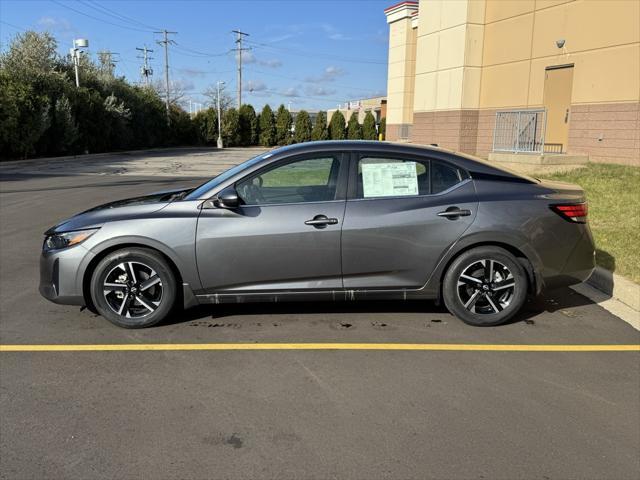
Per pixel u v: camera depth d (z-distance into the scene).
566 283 5.01
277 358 4.32
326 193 4.85
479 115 19.91
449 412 3.51
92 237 4.74
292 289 4.83
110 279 4.83
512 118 16.41
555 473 2.89
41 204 12.51
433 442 3.17
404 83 30.97
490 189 4.89
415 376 4.01
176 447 3.11
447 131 20.56
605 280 6.02
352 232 4.74
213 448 3.11
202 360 4.28
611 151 14.84
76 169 23.70
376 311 5.37
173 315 5.27
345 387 3.84
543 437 3.23
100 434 3.24
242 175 4.87
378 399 3.67
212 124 57.22
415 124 22.67
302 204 4.79
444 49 20.45
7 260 7.45
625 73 14.28
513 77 18.20
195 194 4.95
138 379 3.95
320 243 4.74
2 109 24.83
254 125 57.91
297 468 2.93
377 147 4.94
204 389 3.80
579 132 15.76
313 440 3.19
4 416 3.44
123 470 2.90
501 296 4.95
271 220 4.73
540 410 3.54
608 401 3.67
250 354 4.39
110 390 3.79
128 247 4.79
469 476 2.86
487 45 19.31
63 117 30.06
